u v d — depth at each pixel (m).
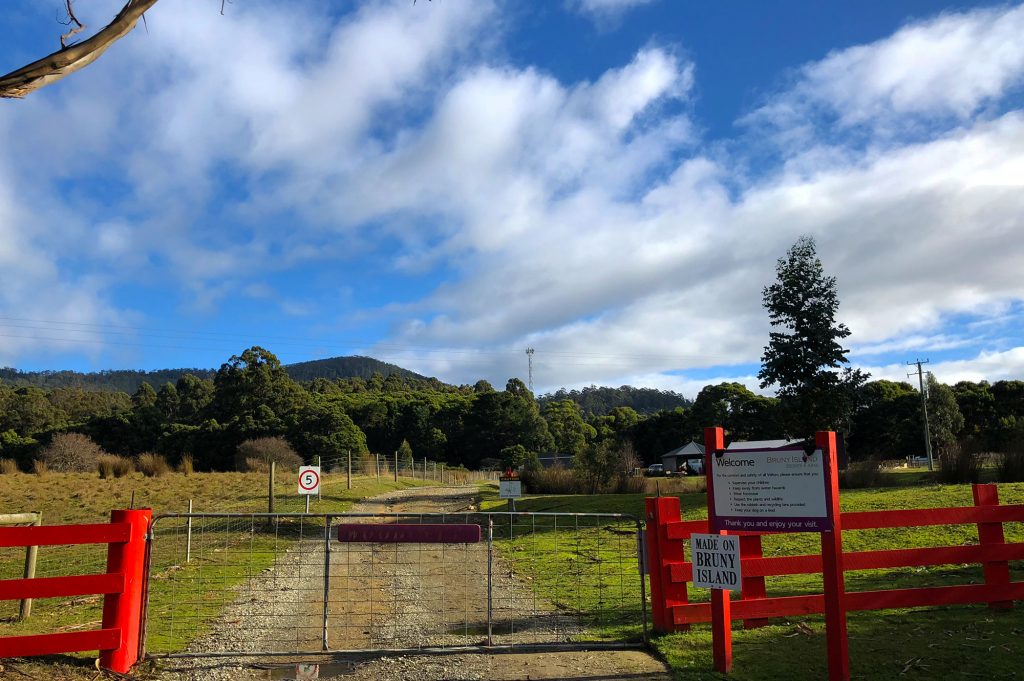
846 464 25.72
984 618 7.09
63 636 5.75
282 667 6.16
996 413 66.12
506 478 21.19
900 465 48.94
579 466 31.09
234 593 9.48
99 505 22.62
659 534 7.17
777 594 8.79
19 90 4.23
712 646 6.25
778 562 7.01
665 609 7.05
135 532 6.17
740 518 5.74
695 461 71.06
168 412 87.56
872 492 17.38
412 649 6.64
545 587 10.16
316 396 92.44
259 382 79.69
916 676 5.41
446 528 6.68
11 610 8.42
